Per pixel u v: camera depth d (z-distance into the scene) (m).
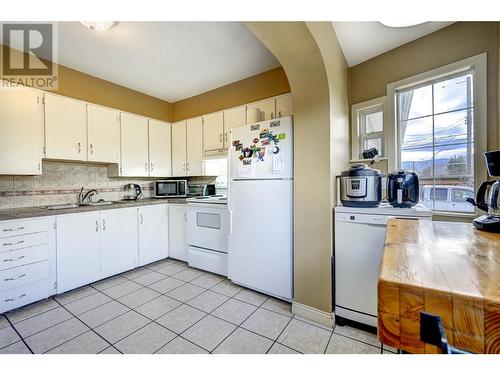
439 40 1.87
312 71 1.72
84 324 1.79
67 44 2.20
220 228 2.68
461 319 0.45
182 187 3.56
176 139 3.61
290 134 2.03
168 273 2.83
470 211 1.79
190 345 1.55
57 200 2.68
